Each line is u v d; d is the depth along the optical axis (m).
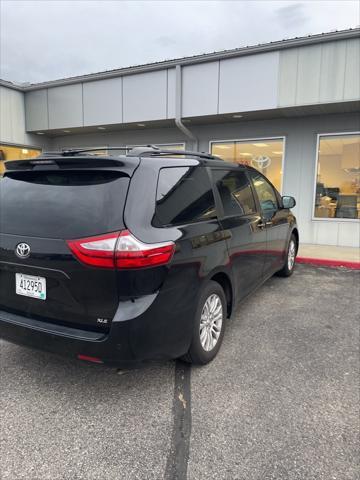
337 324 4.01
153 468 2.04
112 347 2.32
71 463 2.07
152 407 2.57
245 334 3.74
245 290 3.87
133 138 10.50
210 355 3.12
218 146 9.45
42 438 2.27
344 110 7.81
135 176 2.49
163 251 2.43
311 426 2.38
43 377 2.95
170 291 2.50
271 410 2.54
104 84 9.38
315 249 7.96
